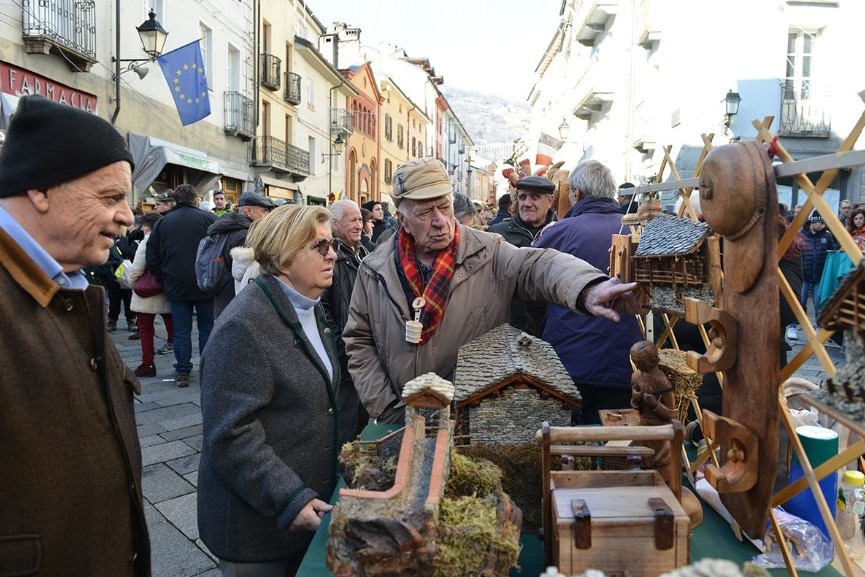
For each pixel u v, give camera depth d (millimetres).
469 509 1062
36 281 1153
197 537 2926
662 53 12750
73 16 9211
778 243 1025
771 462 994
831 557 1232
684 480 1554
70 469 1163
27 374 1106
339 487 1729
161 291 5582
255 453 1645
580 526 1004
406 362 1948
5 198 1193
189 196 5312
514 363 1462
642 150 13688
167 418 4562
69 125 1175
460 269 1938
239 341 1685
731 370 1100
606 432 1147
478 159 73250
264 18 17484
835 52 11508
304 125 21766
